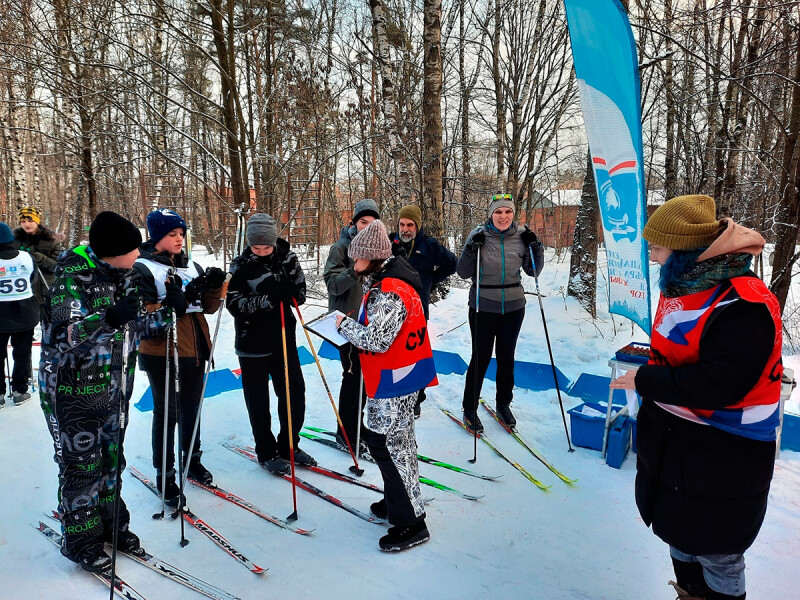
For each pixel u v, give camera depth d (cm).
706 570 169
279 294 293
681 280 159
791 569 222
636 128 315
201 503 285
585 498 287
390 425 237
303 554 241
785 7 466
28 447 349
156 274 256
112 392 226
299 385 319
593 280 652
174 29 712
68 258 212
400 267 239
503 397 384
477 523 265
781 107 830
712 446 156
